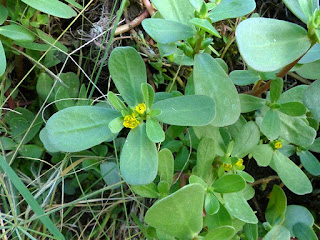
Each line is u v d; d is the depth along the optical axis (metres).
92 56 0.20
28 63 0.19
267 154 0.16
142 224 0.18
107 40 0.19
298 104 0.15
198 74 0.14
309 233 0.17
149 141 0.13
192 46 0.14
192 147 0.17
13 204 0.16
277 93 0.15
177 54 0.17
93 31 0.19
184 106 0.13
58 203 0.19
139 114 0.13
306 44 0.12
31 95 0.20
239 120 0.17
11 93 0.17
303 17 0.12
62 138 0.12
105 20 0.19
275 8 0.22
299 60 0.15
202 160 0.15
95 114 0.13
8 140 0.17
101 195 0.18
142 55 0.20
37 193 0.17
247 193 0.16
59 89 0.17
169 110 0.13
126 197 0.17
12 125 0.17
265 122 0.15
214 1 0.15
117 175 0.18
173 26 0.13
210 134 0.15
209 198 0.14
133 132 0.13
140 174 0.12
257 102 0.16
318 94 0.13
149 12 0.19
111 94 0.13
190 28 0.13
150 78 0.20
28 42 0.16
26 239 0.17
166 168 0.14
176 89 0.20
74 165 0.17
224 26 0.20
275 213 0.18
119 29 0.19
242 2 0.13
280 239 0.16
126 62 0.13
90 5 0.19
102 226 0.18
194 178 0.14
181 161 0.17
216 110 0.13
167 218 0.12
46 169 0.19
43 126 0.19
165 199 0.11
